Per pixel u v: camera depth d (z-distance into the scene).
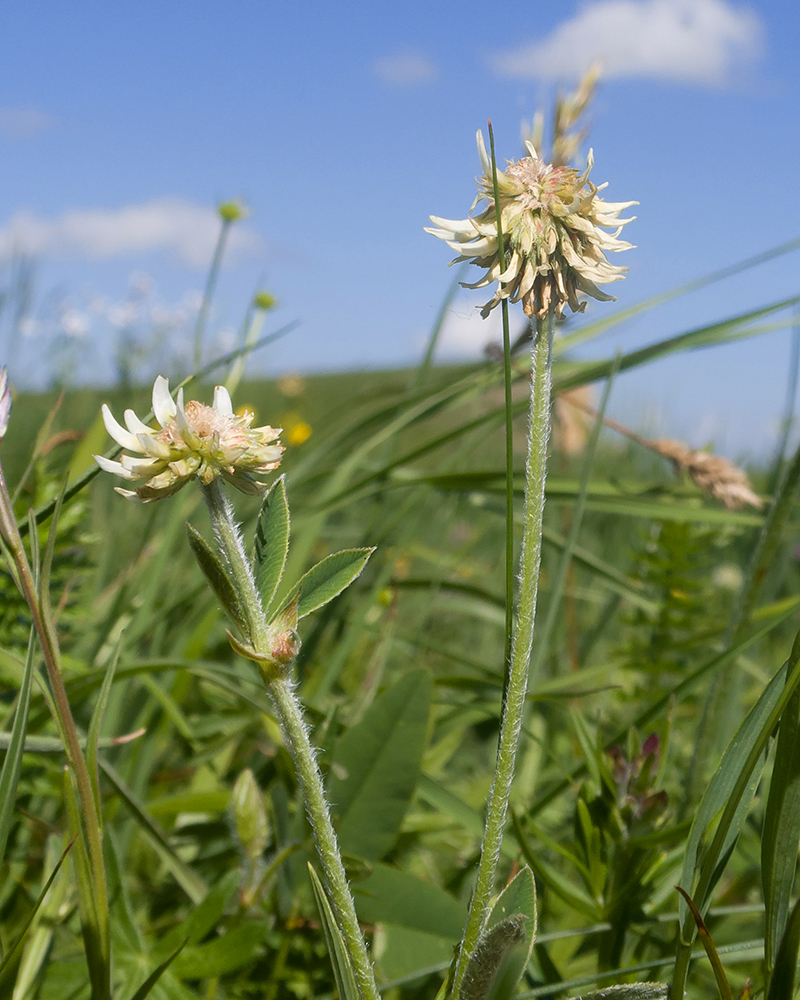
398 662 0.47
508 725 0.17
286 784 0.28
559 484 0.38
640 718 0.26
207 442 0.17
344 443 0.47
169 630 0.38
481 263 0.18
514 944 0.16
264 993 0.26
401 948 0.25
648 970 0.22
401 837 0.30
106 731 0.29
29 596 0.17
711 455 0.33
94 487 0.49
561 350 0.42
